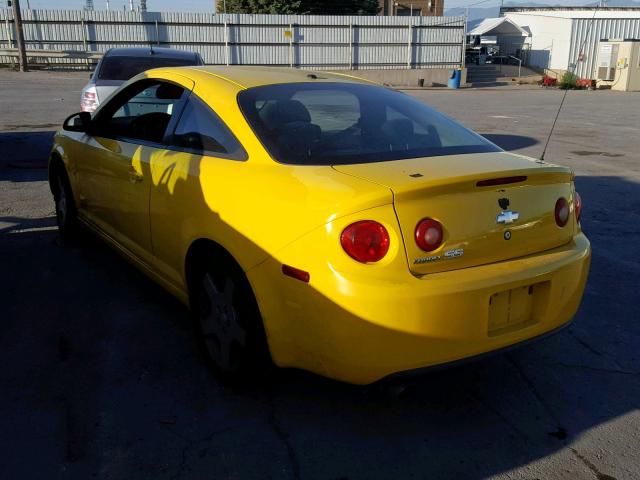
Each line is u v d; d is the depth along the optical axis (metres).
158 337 3.90
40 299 4.41
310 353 2.79
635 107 22.02
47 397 3.23
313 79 3.94
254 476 2.70
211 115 3.54
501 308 2.88
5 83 23.06
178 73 4.03
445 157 3.23
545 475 2.75
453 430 3.06
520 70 39.41
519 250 2.99
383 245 2.62
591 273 5.21
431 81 34.91
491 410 3.23
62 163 5.30
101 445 2.87
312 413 3.17
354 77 4.36
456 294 2.68
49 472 2.69
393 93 4.12
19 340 3.82
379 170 2.95
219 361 3.36
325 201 2.70
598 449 2.93
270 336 2.93
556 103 23.38
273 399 3.28
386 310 2.58
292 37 32.72
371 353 2.63
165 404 3.21
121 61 9.36
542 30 40.75
